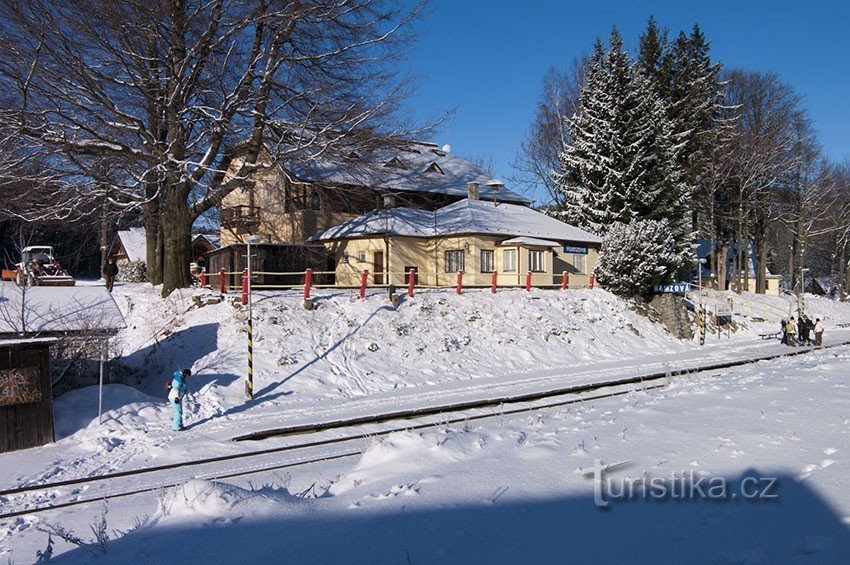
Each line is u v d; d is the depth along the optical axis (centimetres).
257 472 1155
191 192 2845
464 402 1748
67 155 2408
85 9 2212
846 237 6906
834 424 938
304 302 2419
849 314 5747
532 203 5303
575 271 4081
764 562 475
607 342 3041
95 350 1856
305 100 2762
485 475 753
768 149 5547
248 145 2797
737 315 4569
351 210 4106
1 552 824
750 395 1254
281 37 2661
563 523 593
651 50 5334
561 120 5569
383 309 2542
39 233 3925
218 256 3741
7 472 1251
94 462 1310
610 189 4412
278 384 1977
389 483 780
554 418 1172
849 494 609
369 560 547
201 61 2594
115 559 638
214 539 646
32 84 2280
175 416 1570
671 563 492
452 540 571
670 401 1229
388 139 2844
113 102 2503
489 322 2739
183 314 2398
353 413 1653
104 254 3938
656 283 3691
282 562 564
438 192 4362
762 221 6259
